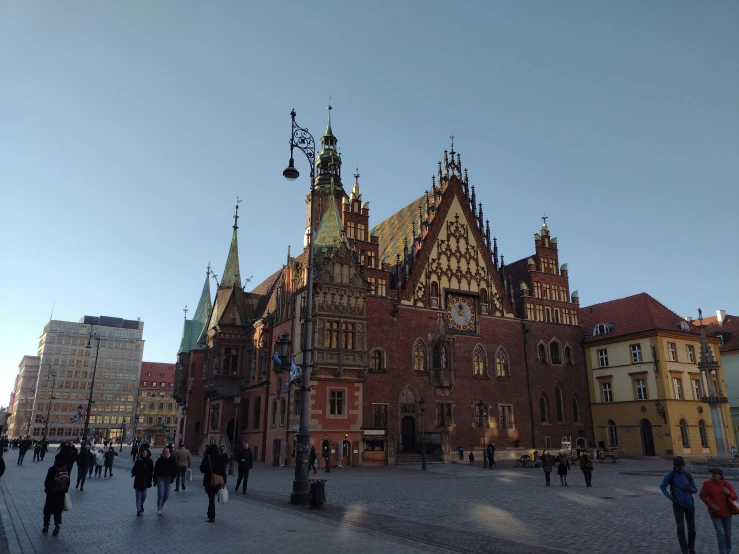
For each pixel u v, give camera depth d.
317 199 68.12
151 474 18.78
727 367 73.31
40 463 49.19
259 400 58.03
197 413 73.38
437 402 54.44
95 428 170.75
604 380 63.94
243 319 66.75
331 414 47.53
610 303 69.88
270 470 42.31
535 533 15.75
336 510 19.88
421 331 55.59
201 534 14.79
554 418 61.50
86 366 174.50
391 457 49.09
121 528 15.77
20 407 176.00
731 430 64.19
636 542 14.42
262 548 12.96
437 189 61.38
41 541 13.91
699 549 13.59
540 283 65.31
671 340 60.88
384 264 55.66
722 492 11.63
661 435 57.56
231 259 72.50
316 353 47.69
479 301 59.97
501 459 56.09
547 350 63.28
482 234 62.81
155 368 186.38
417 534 15.23
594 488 28.66
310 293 23.39
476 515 19.25
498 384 58.59
